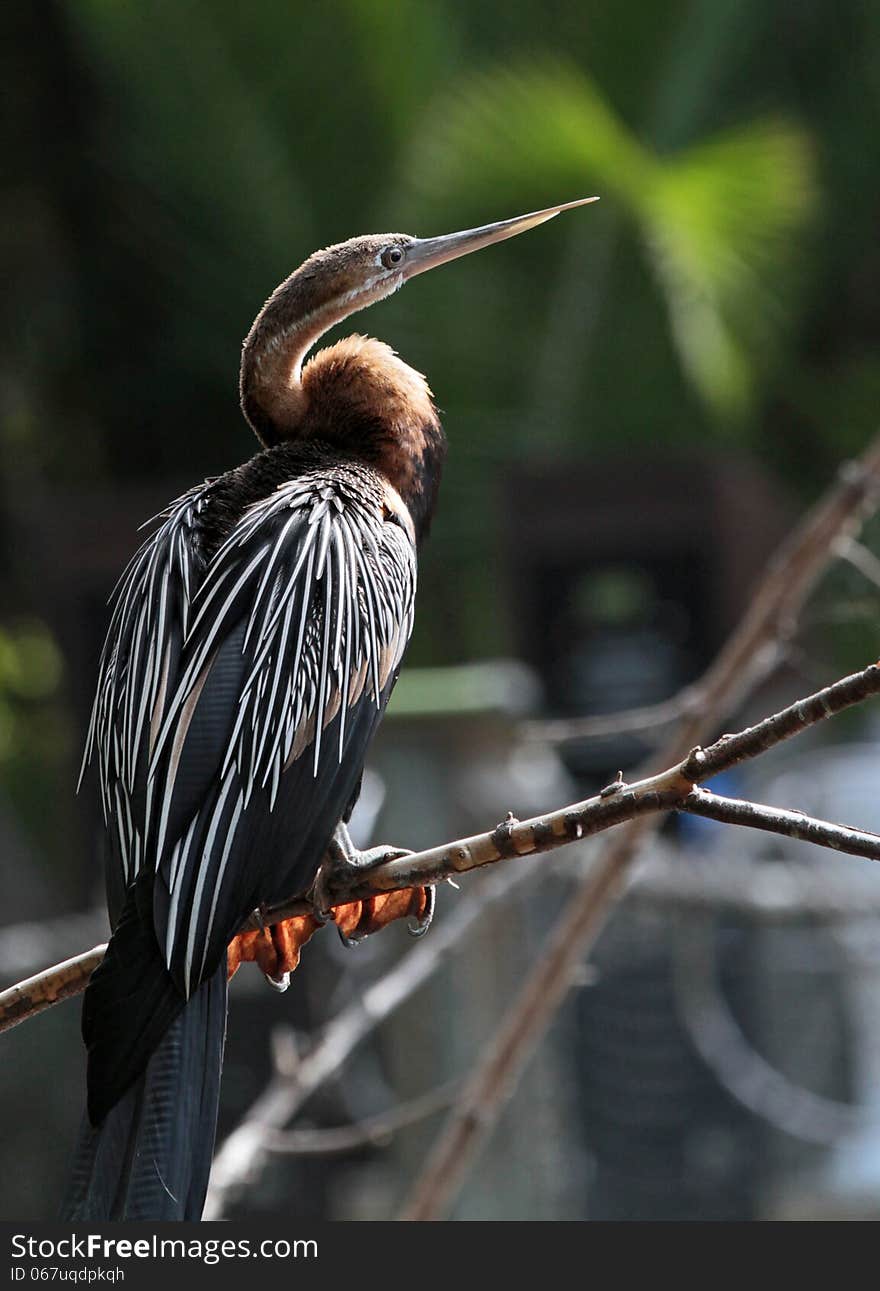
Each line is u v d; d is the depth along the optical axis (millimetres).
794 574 8133
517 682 12742
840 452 25688
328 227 23062
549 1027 10523
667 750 8188
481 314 22000
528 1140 10438
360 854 5324
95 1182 4301
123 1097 4434
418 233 21922
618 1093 10523
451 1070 10367
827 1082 10648
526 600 14766
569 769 13812
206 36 22109
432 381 22312
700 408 22594
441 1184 7609
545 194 21172
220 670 4992
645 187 20484
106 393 26219
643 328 22062
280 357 6578
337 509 5633
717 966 10703
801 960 10711
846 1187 10852
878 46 25984
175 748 4863
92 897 15180
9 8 24906
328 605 5227
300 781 4980
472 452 22234
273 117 22625
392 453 6383
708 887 9539
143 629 5223
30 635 25531
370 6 21688
